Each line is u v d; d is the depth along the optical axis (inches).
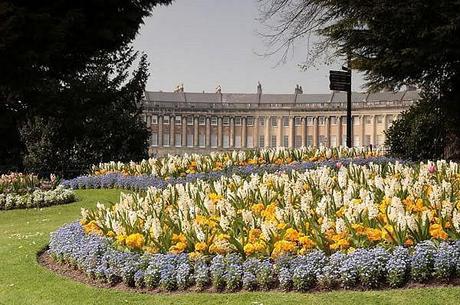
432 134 1042.1
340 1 922.1
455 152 984.3
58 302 323.6
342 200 421.7
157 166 823.1
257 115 4229.8
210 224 364.5
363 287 302.2
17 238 489.4
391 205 360.8
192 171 786.8
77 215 626.5
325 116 4072.3
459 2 823.7
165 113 4222.4
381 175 545.6
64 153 1067.3
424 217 338.0
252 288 313.1
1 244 470.0
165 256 332.8
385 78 1019.9
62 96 1141.1
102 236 383.2
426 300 280.1
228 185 494.9
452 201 395.2
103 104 1181.1
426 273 301.3
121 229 377.4
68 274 375.9
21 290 350.3
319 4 945.5
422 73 976.3
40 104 1121.4
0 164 1112.8
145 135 1184.8
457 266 300.7
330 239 325.1
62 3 1147.3
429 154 1047.0
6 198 692.1
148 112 4185.5
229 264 321.4
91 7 1184.2
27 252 429.7
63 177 1050.7
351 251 313.7
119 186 827.4
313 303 286.0
